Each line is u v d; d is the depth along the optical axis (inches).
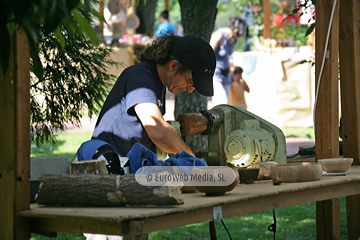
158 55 239.3
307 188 180.4
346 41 257.3
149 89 231.8
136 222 132.4
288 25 1061.8
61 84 270.1
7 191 152.9
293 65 842.8
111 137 238.5
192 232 408.5
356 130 256.4
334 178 205.5
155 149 245.3
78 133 885.8
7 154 153.2
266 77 855.1
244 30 1029.2
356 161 257.6
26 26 143.2
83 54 271.0
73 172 170.4
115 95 240.1
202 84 237.5
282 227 413.4
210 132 255.1
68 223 148.3
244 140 237.1
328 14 245.0
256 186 187.5
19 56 151.5
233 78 867.4
